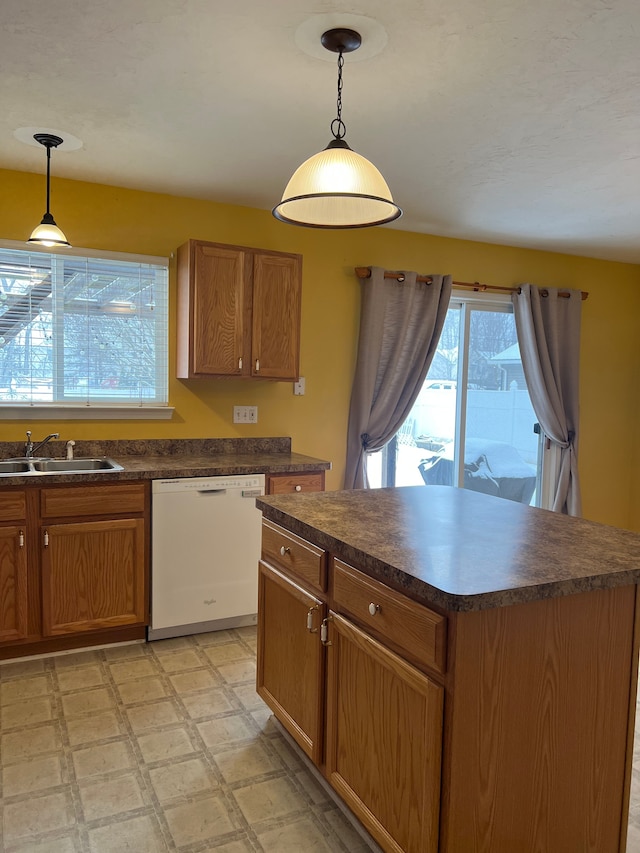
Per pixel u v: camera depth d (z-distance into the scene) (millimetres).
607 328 5203
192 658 2947
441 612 1397
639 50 1950
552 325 4742
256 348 3453
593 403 5199
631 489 5469
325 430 4102
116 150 2879
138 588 3010
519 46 1933
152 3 1735
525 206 3670
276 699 2240
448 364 4625
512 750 1451
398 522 1985
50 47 1979
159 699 2568
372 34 1876
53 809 1904
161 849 1756
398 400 4266
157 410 3537
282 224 3873
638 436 5430
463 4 1715
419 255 4316
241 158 2967
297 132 2645
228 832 1828
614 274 5199
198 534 3111
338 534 1812
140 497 2988
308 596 1951
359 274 4047
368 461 4320
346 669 1785
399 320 4160
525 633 1437
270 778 2080
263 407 3891
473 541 1757
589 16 1765
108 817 1875
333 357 4090
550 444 4984
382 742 1617
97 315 3430
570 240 4492
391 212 1904
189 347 3311
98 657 2941
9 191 3170
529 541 1766
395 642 1544
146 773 2088
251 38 1910
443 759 1397
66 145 2822
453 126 2559
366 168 1763
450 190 3387
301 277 3557
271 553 2250
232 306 3369
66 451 3350
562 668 1502
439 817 1411
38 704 2512
